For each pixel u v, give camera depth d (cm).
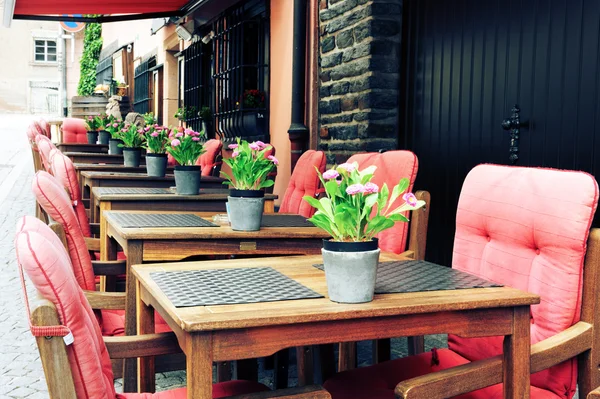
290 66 733
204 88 1037
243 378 247
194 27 1027
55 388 139
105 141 935
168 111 1314
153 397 196
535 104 408
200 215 327
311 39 649
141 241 257
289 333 152
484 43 450
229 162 278
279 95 764
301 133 656
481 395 198
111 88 1778
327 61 603
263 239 273
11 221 812
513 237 212
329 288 164
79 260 257
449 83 484
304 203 391
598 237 191
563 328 195
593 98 368
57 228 247
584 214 192
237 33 859
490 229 222
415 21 521
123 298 253
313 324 154
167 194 401
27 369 349
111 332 259
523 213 209
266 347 150
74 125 1035
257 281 186
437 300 166
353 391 200
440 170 495
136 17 954
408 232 297
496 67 439
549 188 204
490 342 215
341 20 575
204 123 983
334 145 596
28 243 140
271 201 416
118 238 281
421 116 515
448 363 221
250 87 842
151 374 221
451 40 482
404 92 534
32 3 888
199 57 1041
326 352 240
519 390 175
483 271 222
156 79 1430
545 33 400
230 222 278
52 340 138
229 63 884
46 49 4044
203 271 201
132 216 314
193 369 145
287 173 744
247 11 858
